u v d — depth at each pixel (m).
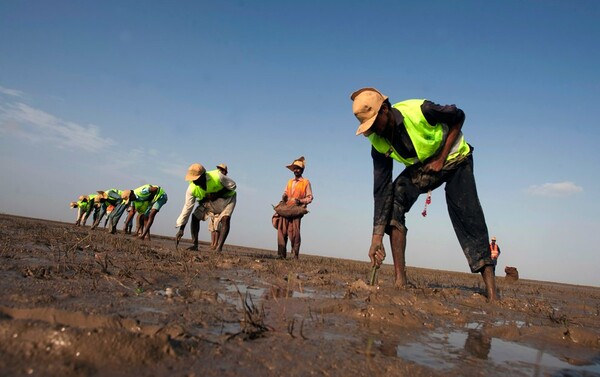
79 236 7.38
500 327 2.71
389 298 3.37
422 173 4.30
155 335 1.64
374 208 4.43
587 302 6.96
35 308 1.96
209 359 1.59
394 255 4.57
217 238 9.27
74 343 1.46
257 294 3.36
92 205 19.45
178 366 1.49
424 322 2.71
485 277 4.30
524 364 2.01
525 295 6.83
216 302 2.73
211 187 8.38
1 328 1.50
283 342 1.93
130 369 1.41
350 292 3.63
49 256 4.09
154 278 3.47
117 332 1.55
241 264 5.88
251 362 1.62
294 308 2.76
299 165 9.22
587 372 1.97
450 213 4.43
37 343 1.46
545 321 3.41
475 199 4.25
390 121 4.04
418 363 1.83
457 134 4.14
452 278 10.70
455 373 1.76
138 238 11.42
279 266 6.38
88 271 3.34
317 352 1.83
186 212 8.20
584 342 2.56
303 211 8.92
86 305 2.19
